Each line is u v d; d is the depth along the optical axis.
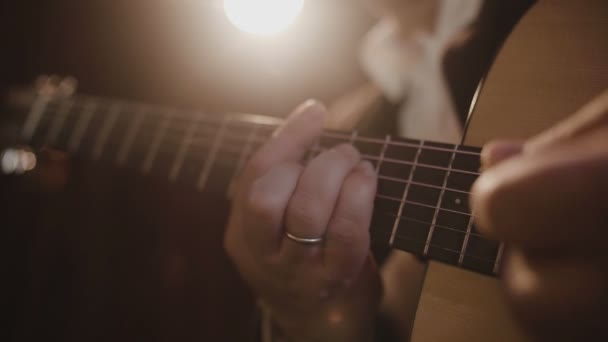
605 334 0.21
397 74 0.48
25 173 0.76
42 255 0.79
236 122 0.42
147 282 0.73
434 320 0.31
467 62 0.42
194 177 0.43
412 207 0.32
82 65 0.83
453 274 0.32
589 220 0.20
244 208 0.34
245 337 0.62
